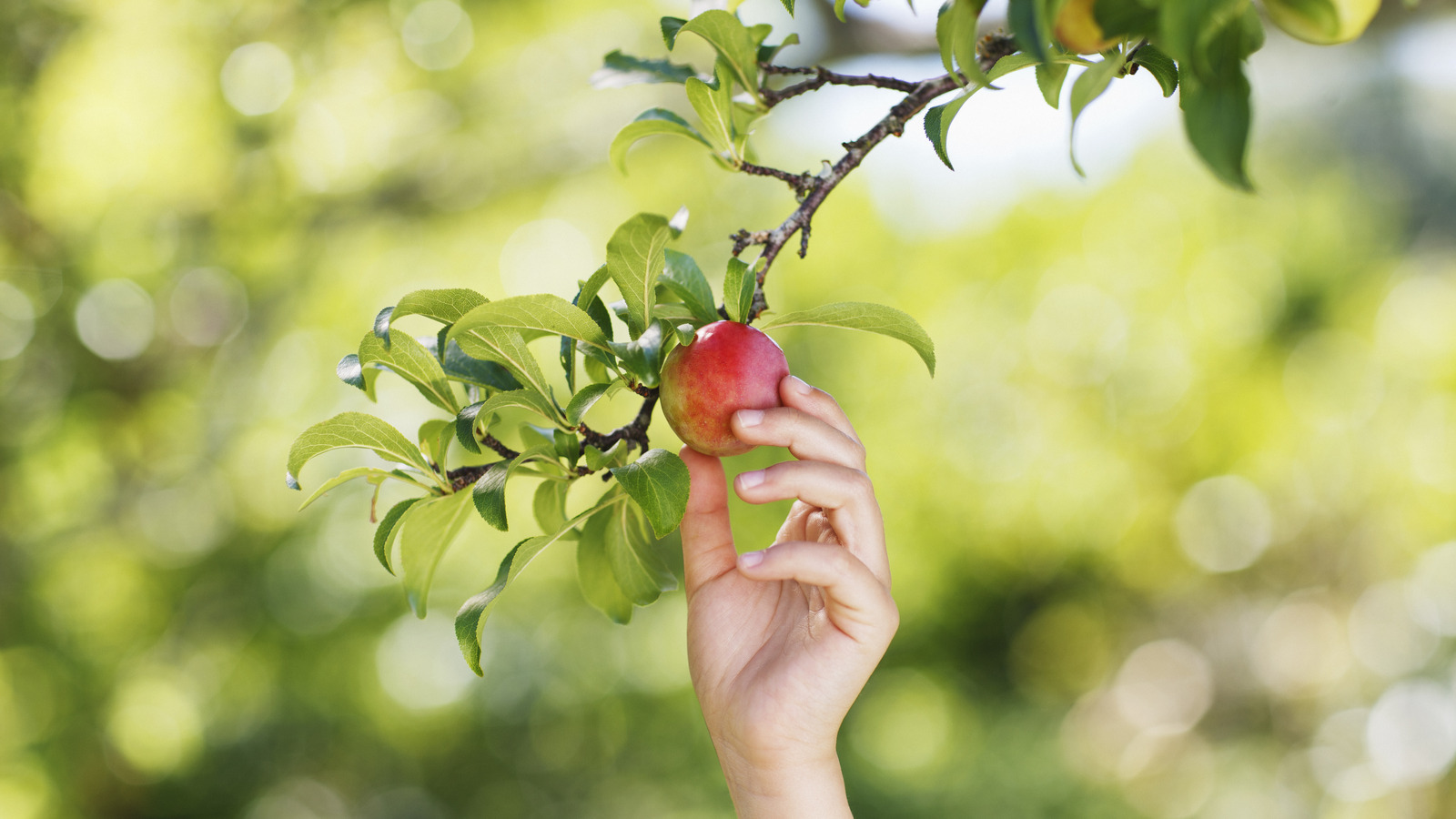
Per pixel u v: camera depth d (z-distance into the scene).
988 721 8.52
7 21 4.85
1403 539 6.23
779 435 1.11
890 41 3.45
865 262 7.11
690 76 1.45
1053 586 8.96
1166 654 9.27
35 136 4.84
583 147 5.48
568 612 6.56
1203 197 6.47
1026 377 6.57
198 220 5.27
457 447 2.70
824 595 1.21
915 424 6.72
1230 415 6.35
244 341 5.46
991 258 7.02
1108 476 6.45
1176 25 0.64
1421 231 7.08
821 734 1.19
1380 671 6.79
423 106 5.66
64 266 5.04
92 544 5.27
